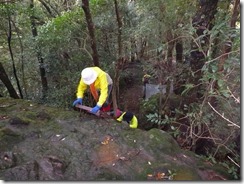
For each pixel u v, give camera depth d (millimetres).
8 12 7898
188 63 5184
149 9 5398
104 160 3510
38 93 10438
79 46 7871
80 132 4082
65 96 8172
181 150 3820
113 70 7727
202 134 4098
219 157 4051
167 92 5570
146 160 3516
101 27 7566
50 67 8906
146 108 6605
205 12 4410
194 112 4031
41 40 7695
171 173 3281
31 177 3148
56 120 4402
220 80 3178
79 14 7219
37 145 3760
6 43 10148
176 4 5039
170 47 5129
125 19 7500
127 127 4246
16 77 9875
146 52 6629
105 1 7340
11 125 4172
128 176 3254
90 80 4301
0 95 9461
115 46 7941
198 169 3471
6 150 3625
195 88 4434
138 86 9586
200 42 3799
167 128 5348
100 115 4496
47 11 10438
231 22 3953
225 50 3518
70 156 3566
